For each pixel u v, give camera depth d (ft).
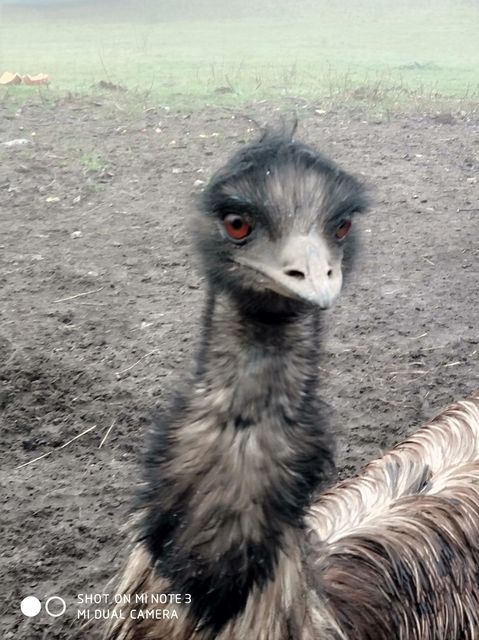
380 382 3.67
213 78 8.43
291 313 1.65
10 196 5.44
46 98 7.59
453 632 2.16
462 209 5.41
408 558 2.10
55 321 4.03
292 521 1.67
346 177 1.75
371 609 1.95
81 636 2.52
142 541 1.79
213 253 1.70
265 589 1.67
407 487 2.33
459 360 3.85
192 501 1.67
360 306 4.24
